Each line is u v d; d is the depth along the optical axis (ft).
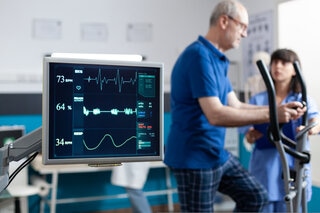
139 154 3.53
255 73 12.69
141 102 3.52
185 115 6.24
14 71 12.51
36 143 3.52
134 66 3.49
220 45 6.41
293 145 5.50
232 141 13.70
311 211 8.38
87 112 3.39
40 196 12.70
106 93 3.43
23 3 12.57
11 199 6.40
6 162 3.45
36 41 12.73
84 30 13.21
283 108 5.14
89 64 3.38
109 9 13.46
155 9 13.98
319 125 6.00
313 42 9.57
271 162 7.64
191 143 6.18
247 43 13.29
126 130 3.49
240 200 6.81
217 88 6.09
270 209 7.78
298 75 5.58
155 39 14.01
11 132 11.34
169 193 13.53
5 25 12.41
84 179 13.25
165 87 13.99
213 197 6.36
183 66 6.19
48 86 3.27
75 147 3.37
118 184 11.37
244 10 6.26
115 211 13.58
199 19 14.51
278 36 11.21
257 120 5.58
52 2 12.86
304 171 5.41
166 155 6.54
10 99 12.43
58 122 3.32
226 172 6.61
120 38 13.61
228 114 5.65
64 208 13.05
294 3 10.44
